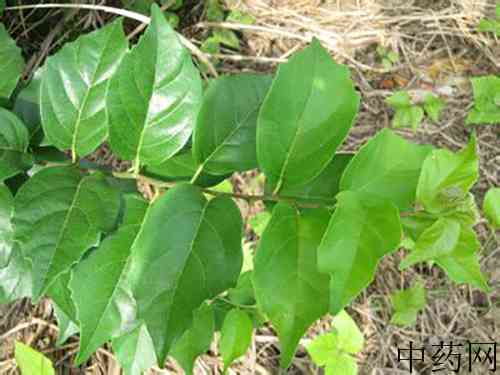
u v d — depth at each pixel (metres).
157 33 0.42
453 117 1.15
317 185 0.46
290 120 0.42
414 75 1.19
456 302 1.03
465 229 0.41
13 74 0.50
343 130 0.42
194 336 0.59
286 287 0.41
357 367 0.97
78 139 0.46
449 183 0.41
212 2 1.17
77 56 0.45
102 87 0.46
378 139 0.42
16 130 0.44
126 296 0.47
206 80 1.02
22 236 0.39
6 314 0.92
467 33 1.22
